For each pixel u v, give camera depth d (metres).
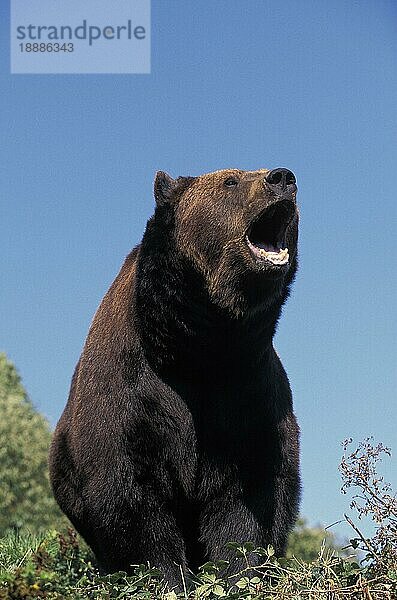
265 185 11.20
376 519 10.45
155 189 12.13
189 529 12.14
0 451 44.38
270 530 11.95
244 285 11.36
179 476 11.86
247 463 11.95
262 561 11.59
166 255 11.73
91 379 12.15
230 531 11.90
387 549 10.31
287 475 12.11
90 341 12.59
